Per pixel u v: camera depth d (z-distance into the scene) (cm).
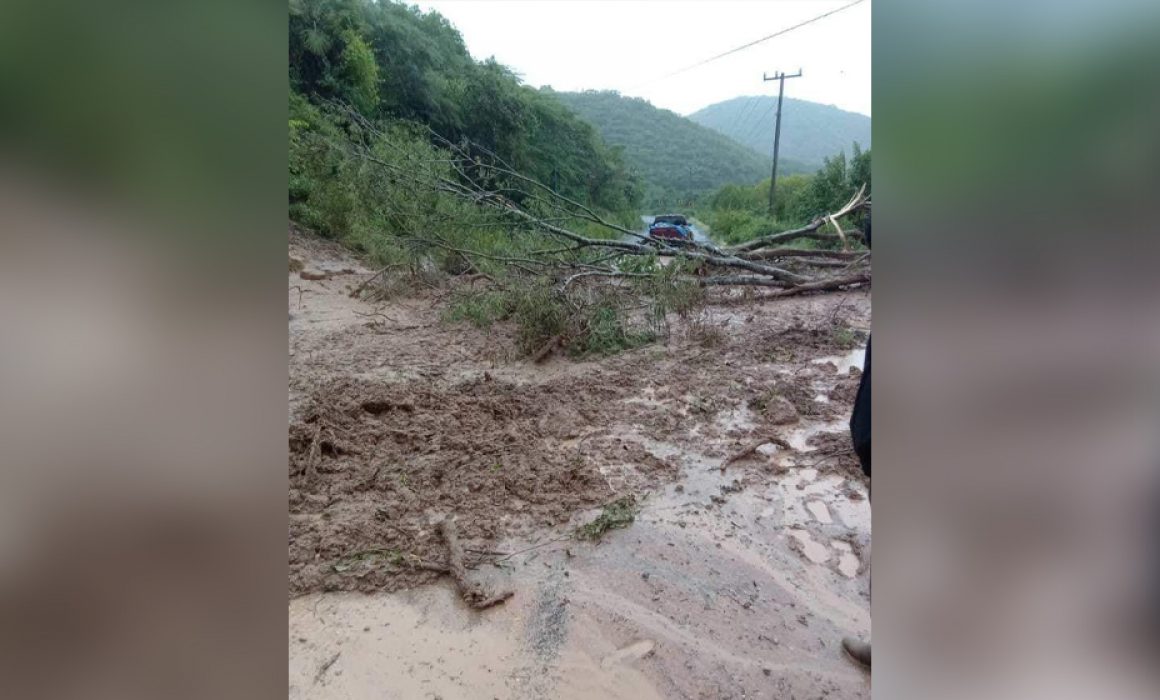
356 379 320
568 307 398
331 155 633
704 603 160
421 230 539
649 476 226
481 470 227
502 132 1350
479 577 169
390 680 134
